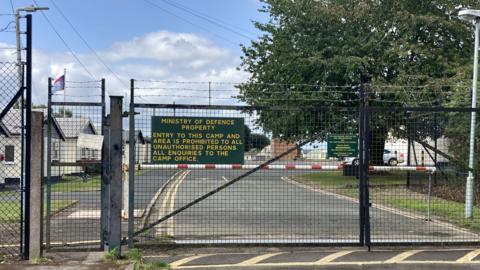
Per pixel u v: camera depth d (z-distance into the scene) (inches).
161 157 333.4
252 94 1109.7
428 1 1079.0
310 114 575.5
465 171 507.8
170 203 610.2
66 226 439.5
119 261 303.3
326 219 481.4
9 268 286.5
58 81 802.8
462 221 476.4
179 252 334.3
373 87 870.4
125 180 481.7
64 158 834.2
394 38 1066.7
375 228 441.4
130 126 328.5
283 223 455.5
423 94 840.3
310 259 316.2
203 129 335.9
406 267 298.7
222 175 604.1
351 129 399.5
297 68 1066.1
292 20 1103.6
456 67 962.1
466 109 346.6
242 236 385.1
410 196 631.2
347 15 1065.5
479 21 524.7
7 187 692.1
